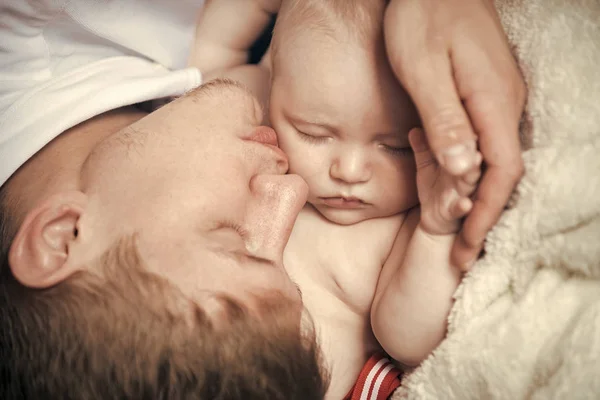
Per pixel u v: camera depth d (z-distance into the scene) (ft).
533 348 2.34
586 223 2.32
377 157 2.88
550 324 2.35
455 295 2.53
